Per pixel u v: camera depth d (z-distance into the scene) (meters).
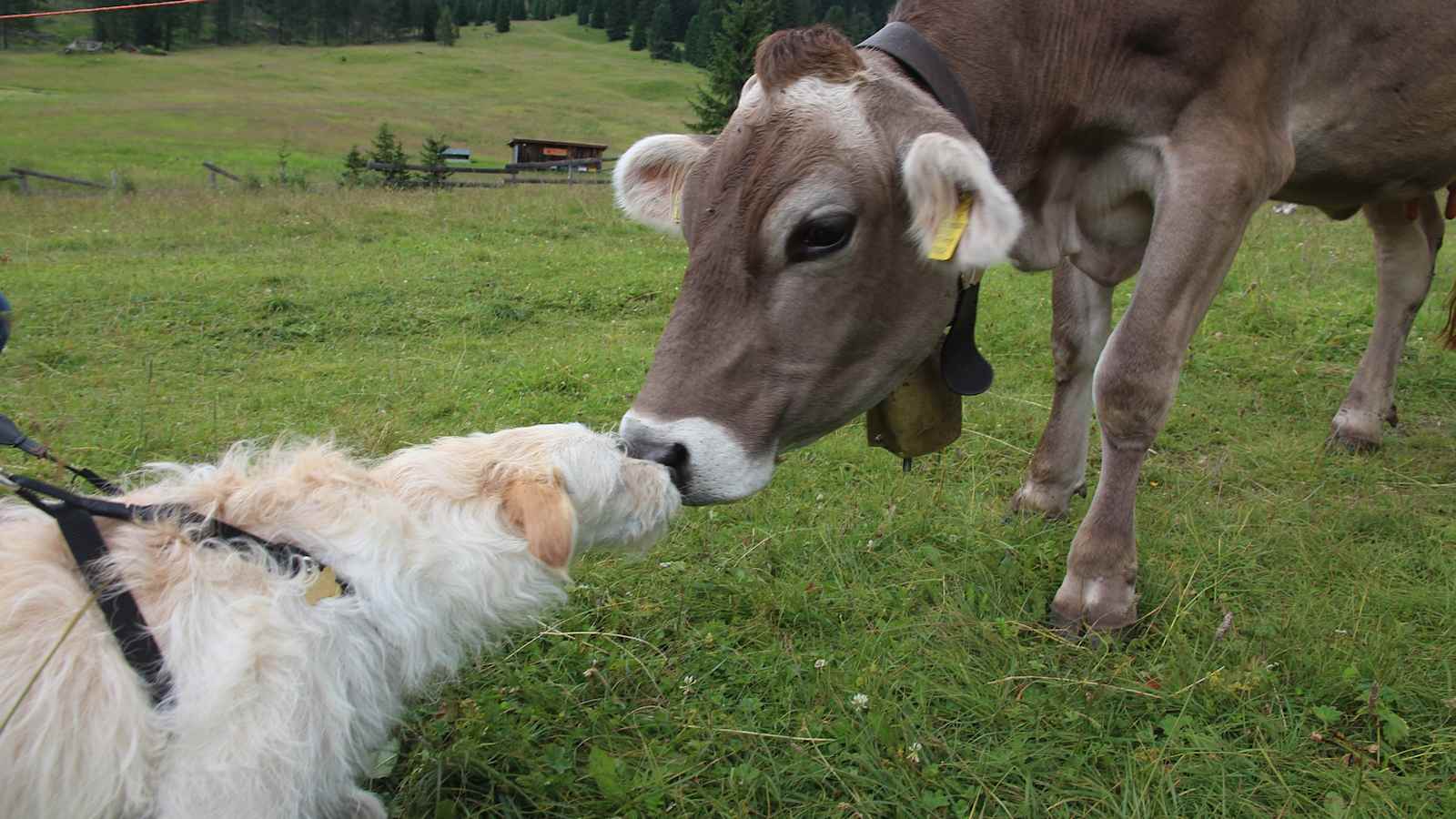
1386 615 1.52
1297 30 1.52
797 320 1.32
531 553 1.07
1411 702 1.36
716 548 1.70
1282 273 3.67
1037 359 2.76
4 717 0.91
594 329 3.27
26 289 3.56
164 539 1.01
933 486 1.92
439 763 1.21
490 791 1.21
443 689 1.35
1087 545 1.51
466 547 1.09
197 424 2.20
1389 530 1.77
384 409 2.35
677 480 1.32
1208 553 1.68
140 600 0.97
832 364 1.37
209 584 0.99
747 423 1.34
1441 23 1.58
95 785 0.93
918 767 1.26
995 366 2.71
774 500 1.85
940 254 1.22
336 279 3.83
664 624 1.51
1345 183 1.74
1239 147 1.46
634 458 1.28
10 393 2.46
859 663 1.42
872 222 1.31
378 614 1.04
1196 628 1.50
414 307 3.48
